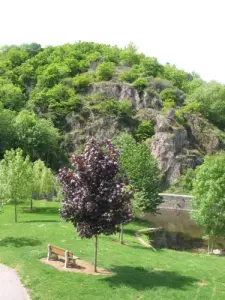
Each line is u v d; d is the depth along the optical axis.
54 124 128.12
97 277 25.75
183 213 89.31
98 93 139.25
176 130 120.25
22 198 55.47
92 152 26.03
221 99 145.88
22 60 171.88
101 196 25.36
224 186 47.72
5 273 26.52
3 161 56.81
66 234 43.25
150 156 72.56
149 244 52.19
